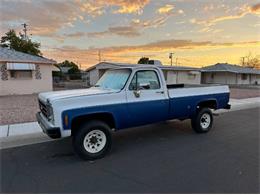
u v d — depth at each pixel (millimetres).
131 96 5188
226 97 7320
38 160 4664
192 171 4082
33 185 3576
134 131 7023
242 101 15062
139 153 5059
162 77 5762
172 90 5953
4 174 3986
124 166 4328
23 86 19469
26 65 18984
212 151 5180
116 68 5781
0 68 18266
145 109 5402
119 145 5648
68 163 4496
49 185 3578
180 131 7023
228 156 4852
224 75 44625
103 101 4789
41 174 3986
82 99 4543
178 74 30312
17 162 4551
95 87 5777
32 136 6316
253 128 7496
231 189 3422
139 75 5359
